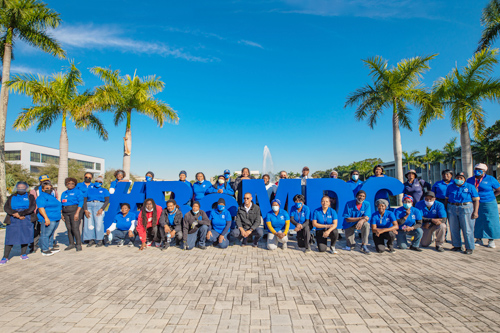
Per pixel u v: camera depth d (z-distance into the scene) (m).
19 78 14.42
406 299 3.75
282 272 4.93
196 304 3.65
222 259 5.81
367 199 7.48
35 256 6.20
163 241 6.93
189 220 6.68
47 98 15.31
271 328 3.04
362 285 4.28
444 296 3.83
